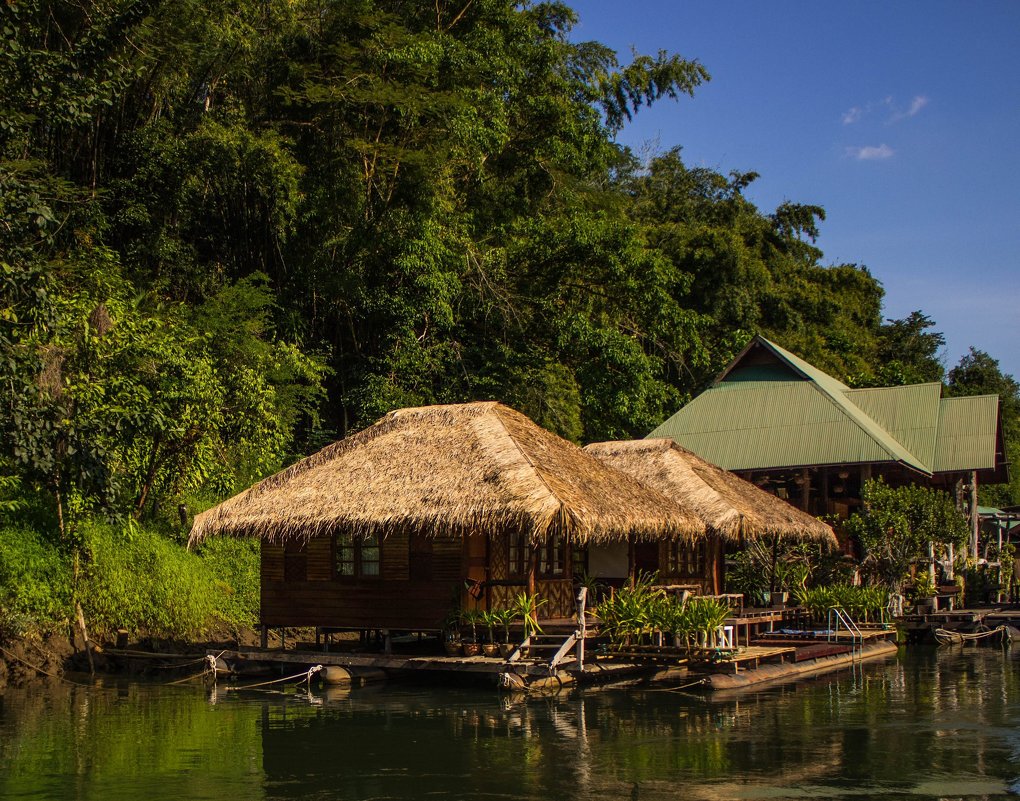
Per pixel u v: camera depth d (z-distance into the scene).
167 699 14.39
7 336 14.39
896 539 24.72
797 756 10.62
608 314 33.12
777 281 49.44
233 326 22.56
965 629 24.58
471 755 10.60
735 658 16.06
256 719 12.73
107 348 18.06
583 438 34.00
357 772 9.87
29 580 16.70
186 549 19.44
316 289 27.00
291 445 26.47
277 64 26.97
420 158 25.88
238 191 25.62
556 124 31.92
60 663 16.70
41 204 13.84
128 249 24.42
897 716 13.11
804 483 29.86
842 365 46.69
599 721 12.66
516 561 17.08
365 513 15.25
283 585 17.27
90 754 10.71
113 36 20.75
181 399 18.88
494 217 32.38
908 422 32.69
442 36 28.27
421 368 27.56
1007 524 37.12
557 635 15.57
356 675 15.99
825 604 21.67
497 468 15.36
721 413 32.56
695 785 9.36
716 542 21.59
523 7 39.62
